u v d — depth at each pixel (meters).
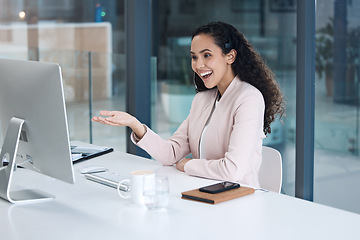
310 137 2.90
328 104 3.17
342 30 3.11
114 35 4.13
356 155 3.11
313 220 1.76
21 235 1.66
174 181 2.24
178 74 4.38
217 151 2.50
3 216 1.84
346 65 3.11
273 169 2.48
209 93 2.66
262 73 2.56
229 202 1.95
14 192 2.10
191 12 4.34
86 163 2.58
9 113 2.13
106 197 2.03
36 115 1.98
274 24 4.04
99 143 3.67
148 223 1.74
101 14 4.12
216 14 4.27
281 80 3.99
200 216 1.80
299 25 2.85
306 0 2.81
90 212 1.86
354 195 3.14
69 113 3.68
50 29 4.03
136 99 3.58
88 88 3.65
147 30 3.56
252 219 1.77
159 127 4.42
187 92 4.34
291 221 1.75
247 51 2.52
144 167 2.51
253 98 2.39
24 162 2.15
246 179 2.38
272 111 2.60
